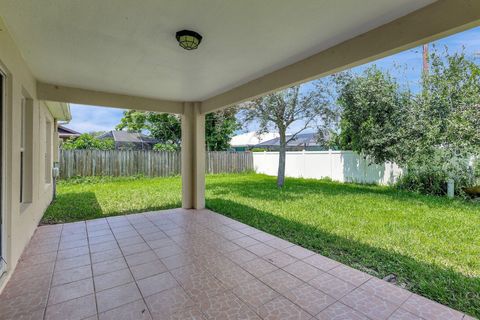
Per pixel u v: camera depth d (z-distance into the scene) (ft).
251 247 10.78
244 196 22.12
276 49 9.03
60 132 42.86
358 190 24.66
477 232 12.28
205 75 11.80
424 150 21.34
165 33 7.84
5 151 7.95
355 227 13.23
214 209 17.56
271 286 7.69
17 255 9.05
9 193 8.06
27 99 11.73
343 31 7.77
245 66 10.64
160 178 34.73
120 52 9.21
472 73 19.19
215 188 26.73
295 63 10.21
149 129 51.80
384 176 26.63
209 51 9.16
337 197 21.21
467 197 19.77
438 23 6.27
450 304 6.79
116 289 7.48
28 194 11.84
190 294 7.25
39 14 6.76
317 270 8.72
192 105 17.83
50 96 13.00
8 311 6.41
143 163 34.35
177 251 10.32
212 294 7.25
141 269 8.74
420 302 6.89
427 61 21.70
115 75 11.75
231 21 7.14
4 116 7.96
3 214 7.91
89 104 14.20
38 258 9.55
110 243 11.16
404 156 22.66
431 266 8.89
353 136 25.86
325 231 12.64
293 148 52.21
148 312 6.43
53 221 14.60
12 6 6.37
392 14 6.84
